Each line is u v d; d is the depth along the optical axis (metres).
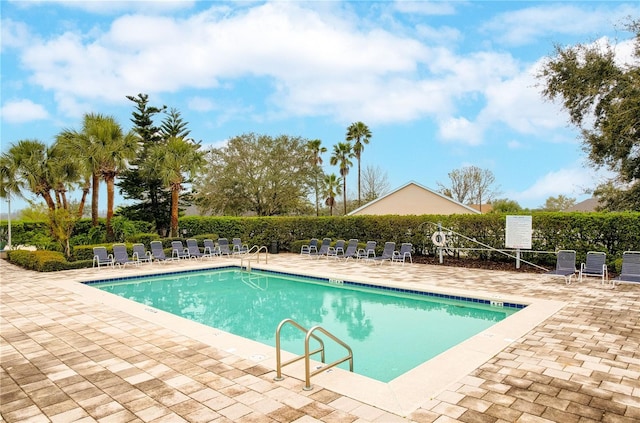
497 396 4.08
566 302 8.17
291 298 11.18
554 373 4.64
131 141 19.84
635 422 3.54
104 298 9.40
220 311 9.90
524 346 5.59
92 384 4.58
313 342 7.30
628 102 15.48
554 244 12.93
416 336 7.53
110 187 19.70
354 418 3.69
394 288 10.82
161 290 12.39
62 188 20.08
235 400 4.11
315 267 14.59
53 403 4.12
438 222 15.57
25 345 6.02
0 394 4.36
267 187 34.09
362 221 18.09
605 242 12.05
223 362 5.20
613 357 5.12
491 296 9.02
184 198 27.81
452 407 3.86
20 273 13.93
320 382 4.51
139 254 15.84
